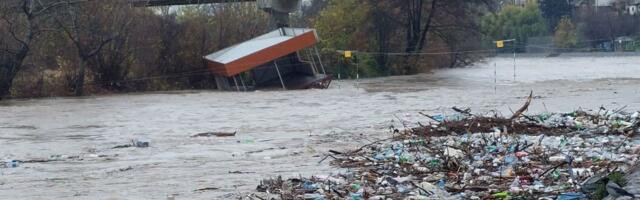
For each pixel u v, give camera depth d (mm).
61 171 24484
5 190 20828
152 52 73625
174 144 32125
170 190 20125
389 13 90500
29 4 63500
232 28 78875
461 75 86875
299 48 68125
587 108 43844
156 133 37031
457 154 23125
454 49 100688
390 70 90562
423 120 39594
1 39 63719
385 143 28266
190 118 44656
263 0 79000
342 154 25922
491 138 27281
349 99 56281
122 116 46625
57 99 63000
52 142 34125
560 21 155375
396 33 92125
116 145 32375
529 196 16250
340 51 84500
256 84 70625
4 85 64125
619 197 13898
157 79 73250
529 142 25938
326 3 97812
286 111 47844
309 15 96750
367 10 89750
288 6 79438
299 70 72125
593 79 75188
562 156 22406
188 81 75125
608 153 22875
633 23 152875
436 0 90125
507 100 52406
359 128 36844
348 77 86188
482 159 22422
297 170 22969
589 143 25906
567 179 18219
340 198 17359
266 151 28688
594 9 157875
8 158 28453
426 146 25984
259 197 18234
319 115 44719
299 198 17516
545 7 162125
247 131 37125
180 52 74875
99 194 19875
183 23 75375
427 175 20297
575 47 151250
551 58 133125
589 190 15820
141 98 61812
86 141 34281
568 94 56438
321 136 33688
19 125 42281
